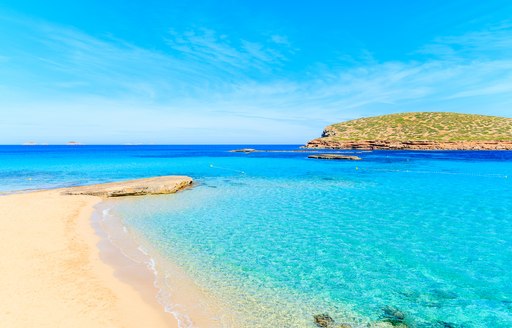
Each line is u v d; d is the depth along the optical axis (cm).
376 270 1012
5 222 1612
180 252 1193
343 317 743
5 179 3700
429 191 2594
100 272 988
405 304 802
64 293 830
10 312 716
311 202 2166
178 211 1931
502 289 877
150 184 2625
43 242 1282
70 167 5400
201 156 9719
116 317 722
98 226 1584
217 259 1118
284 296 845
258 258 1127
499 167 4534
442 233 1405
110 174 4209
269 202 2186
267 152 12331
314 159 6938
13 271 966
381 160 6112
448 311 769
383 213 1811
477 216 1720
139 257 1138
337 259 1109
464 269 1014
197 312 759
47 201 2262
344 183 3122
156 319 721
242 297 841
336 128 13888
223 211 1916
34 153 12619
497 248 1204
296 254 1162
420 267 1034
